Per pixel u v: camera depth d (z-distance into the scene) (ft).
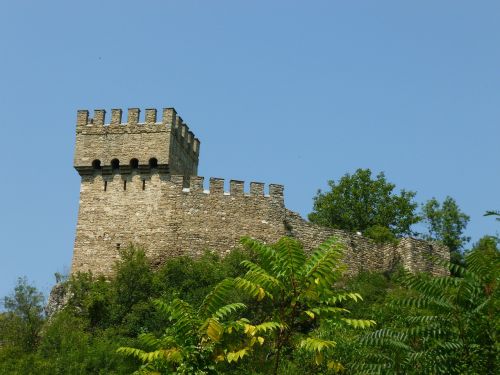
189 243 213.46
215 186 217.97
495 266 64.75
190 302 186.91
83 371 172.14
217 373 66.90
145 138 222.69
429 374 65.41
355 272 217.36
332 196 285.84
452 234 294.46
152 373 67.92
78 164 223.30
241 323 67.10
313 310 65.77
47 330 191.42
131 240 215.72
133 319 188.65
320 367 108.78
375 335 68.03
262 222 215.72
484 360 63.98
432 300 65.98
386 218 279.90
